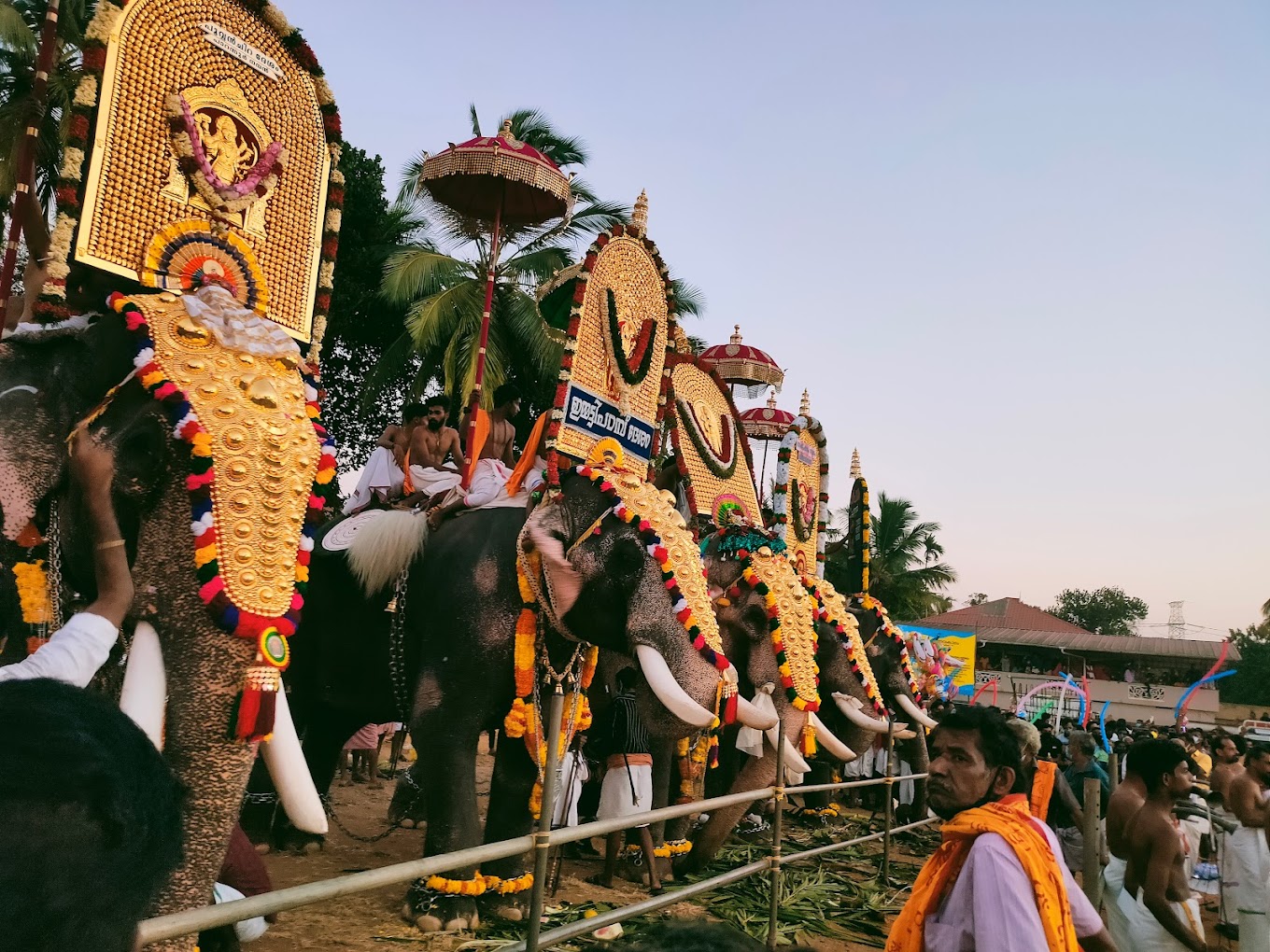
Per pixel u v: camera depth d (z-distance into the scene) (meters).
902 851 9.76
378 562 5.70
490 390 20.36
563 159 23.31
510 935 5.08
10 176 15.55
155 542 2.98
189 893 2.69
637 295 6.55
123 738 1.02
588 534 5.33
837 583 32.16
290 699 6.27
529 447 5.88
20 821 0.86
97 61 3.50
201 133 3.78
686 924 1.21
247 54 3.98
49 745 0.93
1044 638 43.81
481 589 5.38
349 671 6.12
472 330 20.92
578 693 5.65
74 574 3.24
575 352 5.85
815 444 11.59
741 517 8.78
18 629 3.43
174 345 3.23
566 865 7.43
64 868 0.86
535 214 7.84
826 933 6.32
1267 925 5.92
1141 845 4.78
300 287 4.14
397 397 24.91
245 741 2.87
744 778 7.01
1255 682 59.06
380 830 8.02
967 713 3.13
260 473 3.08
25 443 3.20
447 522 5.86
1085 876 5.86
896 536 41.31
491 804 5.61
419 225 24.31
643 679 5.29
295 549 3.09
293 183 4.14
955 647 26.11
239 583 2.93
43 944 0.84
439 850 5.12
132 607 2.93
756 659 7.16
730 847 8.55
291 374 3.47
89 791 0.91
